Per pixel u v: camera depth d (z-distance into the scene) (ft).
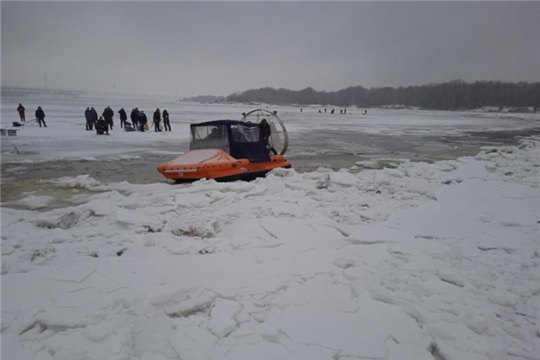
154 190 30.12
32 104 223.71
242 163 33.17
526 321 11.11
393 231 18.94
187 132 84.99
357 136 91.04
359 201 25.31
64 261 15.42
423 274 13.85
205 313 11.69
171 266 14.61
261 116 42.01
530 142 68.08
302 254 15.94
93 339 10.00
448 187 29.99
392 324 10.74
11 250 16.67
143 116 85.10
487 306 11.80
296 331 10.43
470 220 21.27
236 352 9.59
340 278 13.66
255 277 13.70
